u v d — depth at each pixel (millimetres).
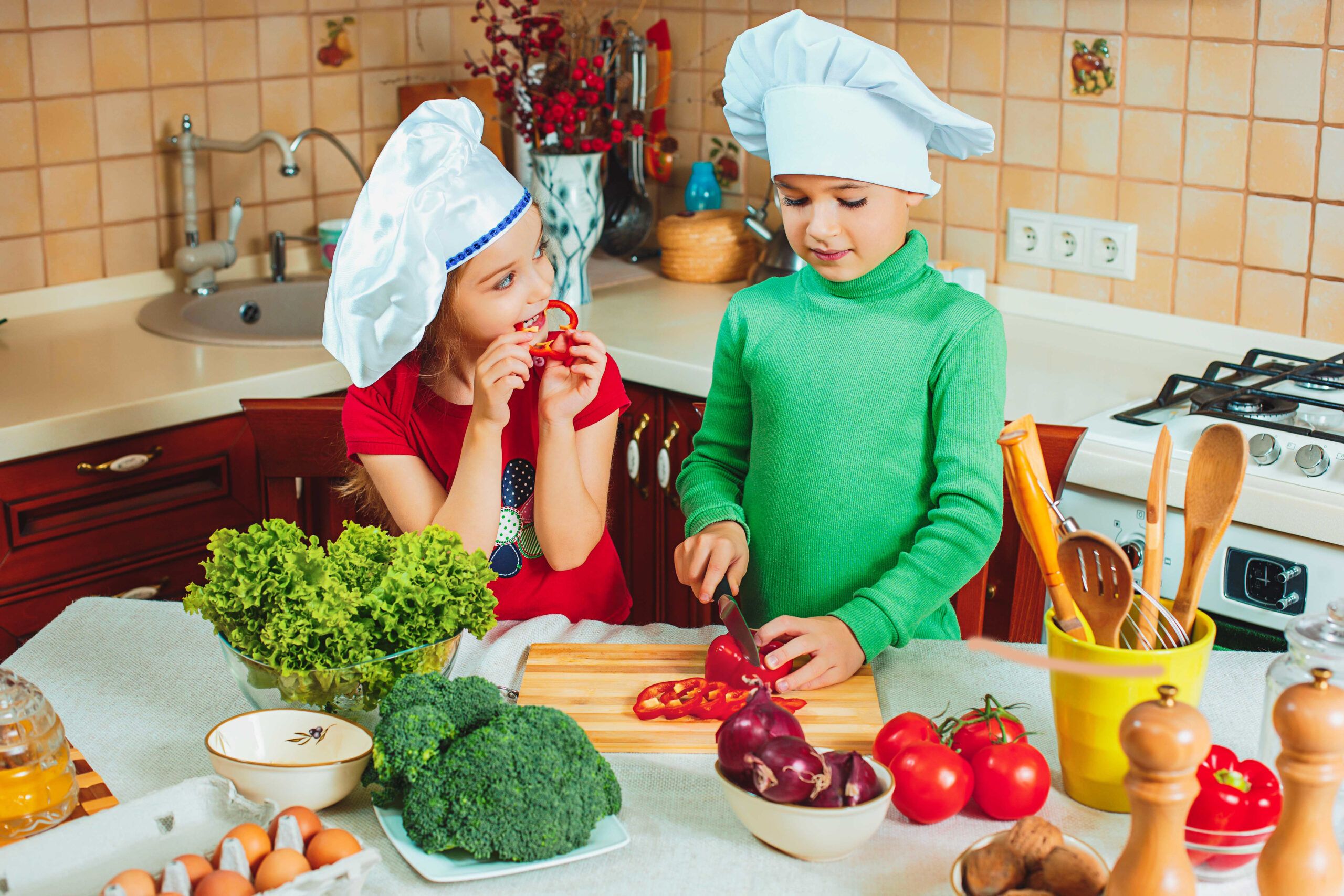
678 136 2717
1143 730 688
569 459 1298
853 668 1080
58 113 2287
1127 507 1653
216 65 2457
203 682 1107
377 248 1153
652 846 868
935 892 816
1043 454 1373
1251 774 820
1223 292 2035
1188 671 846
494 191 1188
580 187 2324
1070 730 887
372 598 945
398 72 2725
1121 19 2029
